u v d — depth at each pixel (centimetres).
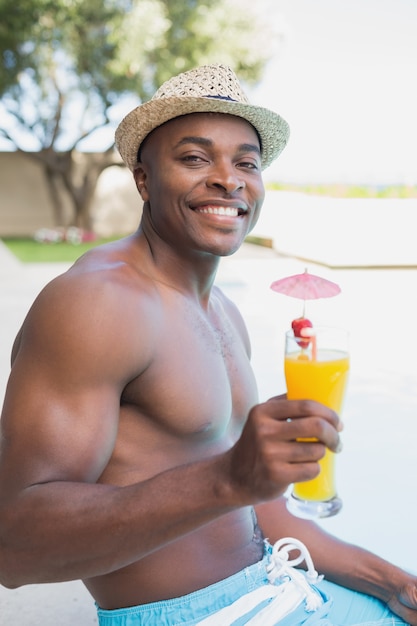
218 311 169
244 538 156
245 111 148
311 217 1195
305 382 121
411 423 412
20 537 118
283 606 144
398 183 1366
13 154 1917
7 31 1498
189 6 1535
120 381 130
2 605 230
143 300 136
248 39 1559
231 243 148
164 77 1516
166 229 149
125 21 1430
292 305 776
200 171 146
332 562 175
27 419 124
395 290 910
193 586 147
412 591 164
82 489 118
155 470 142
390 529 288
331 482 126
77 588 242
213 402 145
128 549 113
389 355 569
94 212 1936
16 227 1944
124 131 153
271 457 100
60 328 126
